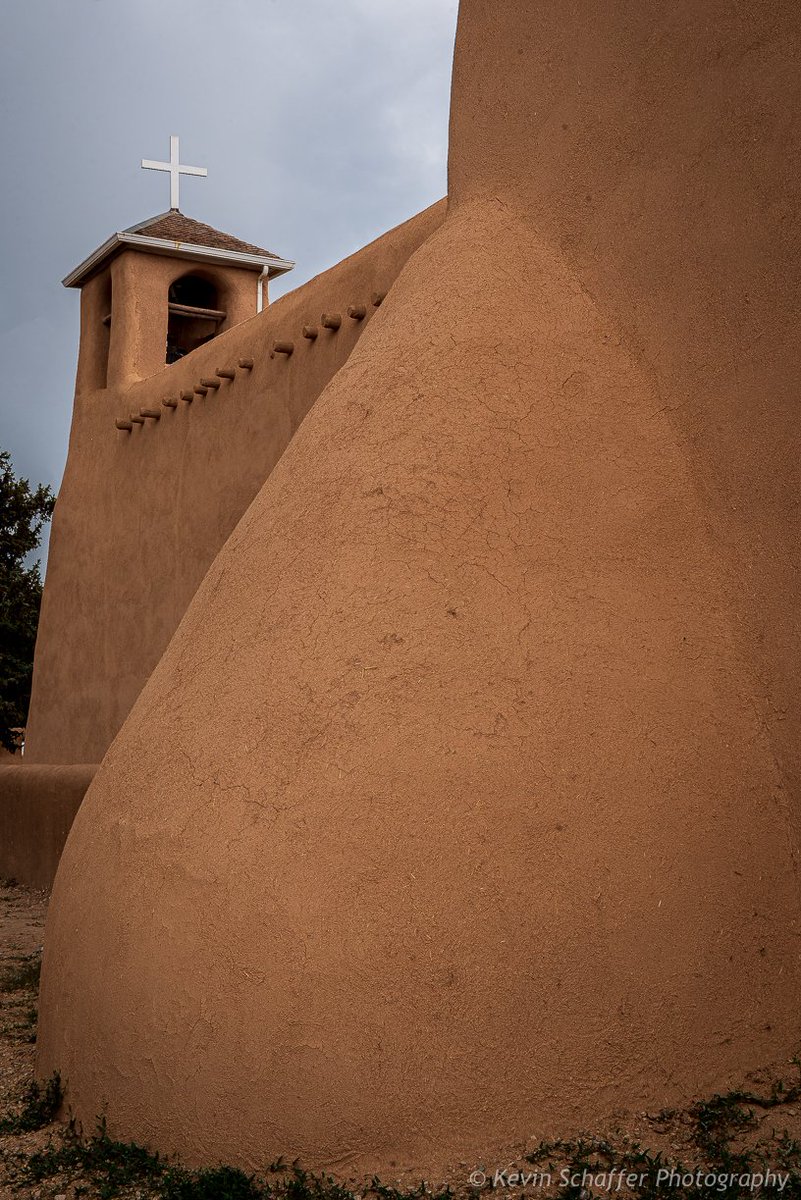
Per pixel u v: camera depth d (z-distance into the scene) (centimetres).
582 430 443
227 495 973
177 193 1379
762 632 423
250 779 389
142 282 1262
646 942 376
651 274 456
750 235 420
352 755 381
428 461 429
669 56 450
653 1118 360
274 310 941
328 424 468
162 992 374
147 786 415
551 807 380
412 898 362
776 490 416
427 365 452
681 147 445
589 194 479
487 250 484
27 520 2059
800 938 398
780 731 415
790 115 404
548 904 369
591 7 483
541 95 503
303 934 360
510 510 424
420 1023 352
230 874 374
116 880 403
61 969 419
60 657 1241
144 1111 370
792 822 408
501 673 397
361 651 399
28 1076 464
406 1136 346
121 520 1154
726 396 433
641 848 385
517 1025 357
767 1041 382
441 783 376
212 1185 339
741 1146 347
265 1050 354
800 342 405
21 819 1092
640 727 402
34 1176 365
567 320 465
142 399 1155
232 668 421
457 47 555
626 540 431
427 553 414
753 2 416
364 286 805
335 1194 334
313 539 432
